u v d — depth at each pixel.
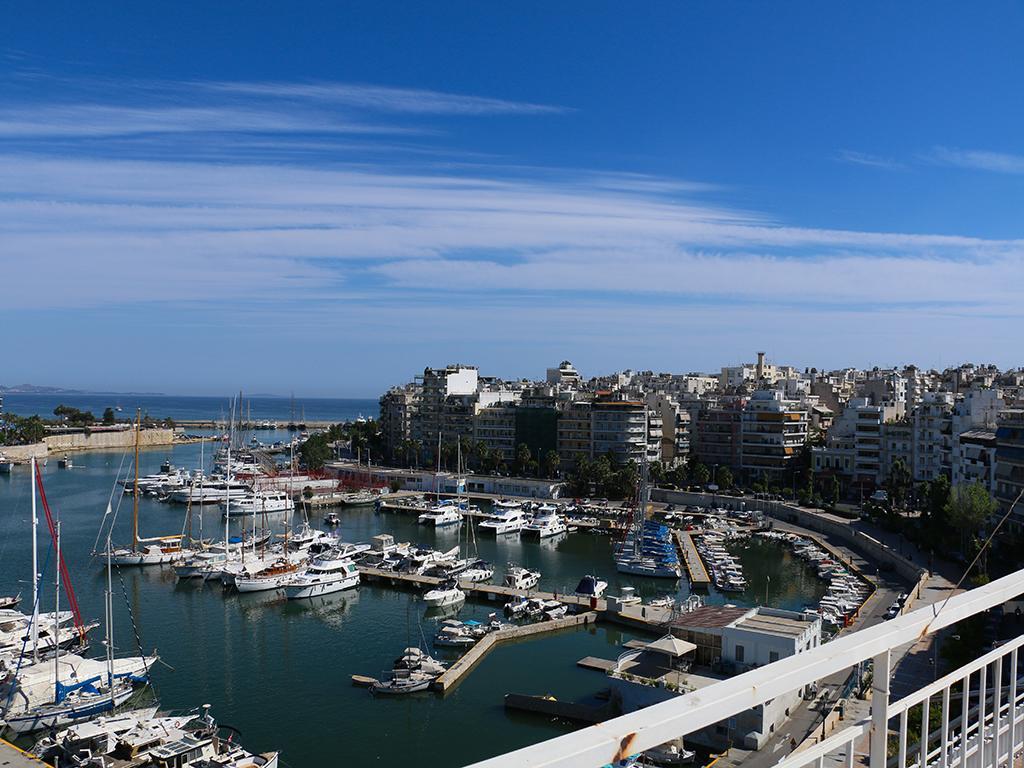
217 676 89.31
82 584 128.25
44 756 67.69
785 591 131.00
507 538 177.12
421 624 109.88
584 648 100.00
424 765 69.12
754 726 65.81
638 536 153.50
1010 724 16.47
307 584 122.12
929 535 137.62
